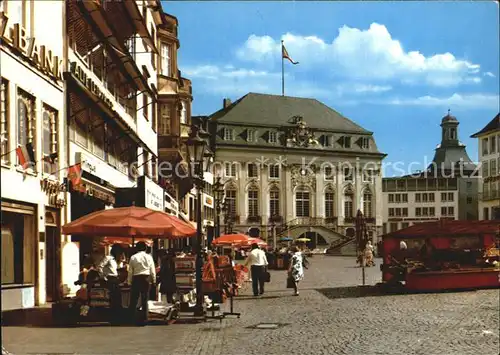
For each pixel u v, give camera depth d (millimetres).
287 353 9273
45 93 15906
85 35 19812
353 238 77438
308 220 82312
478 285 20016
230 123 80312
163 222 13094
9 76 13680
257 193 80688
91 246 19281
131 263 12320
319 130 84438
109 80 24141
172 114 36375
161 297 18078
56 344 9664
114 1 21516
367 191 85312
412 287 19594
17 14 14367
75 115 18516
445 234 20500
